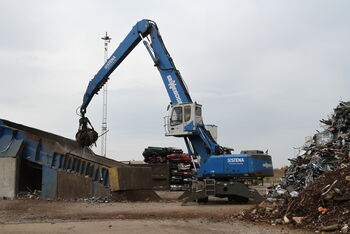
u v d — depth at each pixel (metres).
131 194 23.03
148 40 24.05
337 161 19.12
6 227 12.60
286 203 13.91
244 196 19.52
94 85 24.83
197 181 20.80
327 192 12.91
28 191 26.17
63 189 23.64
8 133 24.75
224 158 20.53
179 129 22.12
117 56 24.67
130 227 12.48
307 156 21.30
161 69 23.47
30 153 24.62
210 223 13.33
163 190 33.41
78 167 23.83
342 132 21.20
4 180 23.73
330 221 11.73
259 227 12.39
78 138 23.80
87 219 14.65
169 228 12.27
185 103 22.25
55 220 14.39
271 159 21.25
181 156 34.81
